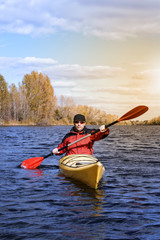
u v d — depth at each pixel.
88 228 3.21
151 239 2.93
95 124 87.88
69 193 4.72
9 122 59.69
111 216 3.60
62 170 6.36
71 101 77.75
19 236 2.98
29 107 63.12
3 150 11.08
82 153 6.31
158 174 6.37
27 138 19.02
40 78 63.34
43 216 3.58
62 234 3.04
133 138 20.62
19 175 6.17
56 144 14.20
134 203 4.17
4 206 3.97
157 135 25.59
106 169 7.00
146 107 6.84
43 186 5.20
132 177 6.04
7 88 61.00
